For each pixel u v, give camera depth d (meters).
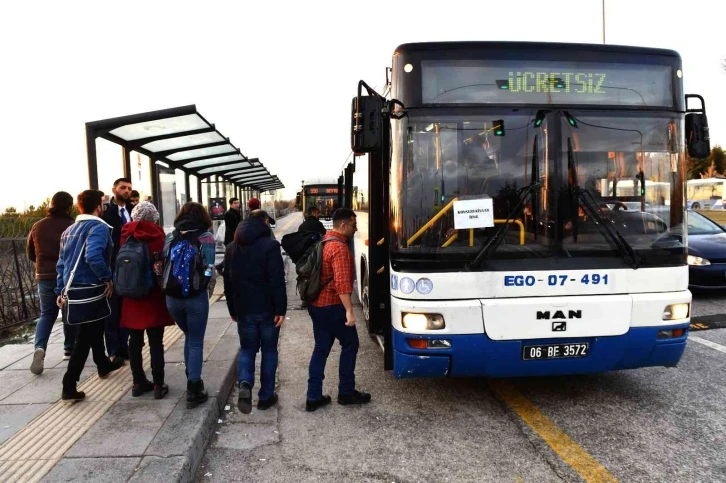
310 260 4.30
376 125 3.96
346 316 4.29
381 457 3.59
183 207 4.28
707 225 9.55
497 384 4.96
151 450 3.35
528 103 4.01
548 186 3.95
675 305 3.99
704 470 3.33
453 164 3.95
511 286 3.86
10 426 3.77
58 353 5.68
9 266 7.56
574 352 3.89
